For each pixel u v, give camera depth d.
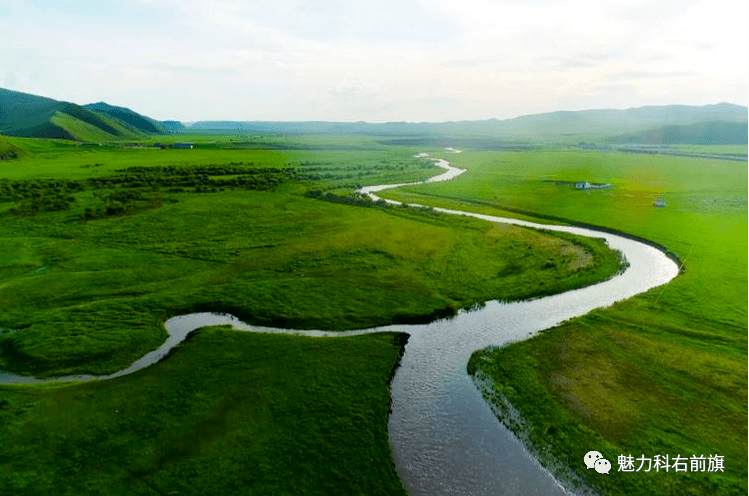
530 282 52.66
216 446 27.39
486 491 24.81
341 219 79.25
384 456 26.88
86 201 88.19
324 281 52.09
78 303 46.78
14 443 27.38
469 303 47.75
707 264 57.81
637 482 25.16
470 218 81.12
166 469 25.62
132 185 105.44
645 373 34.97
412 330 42.53
